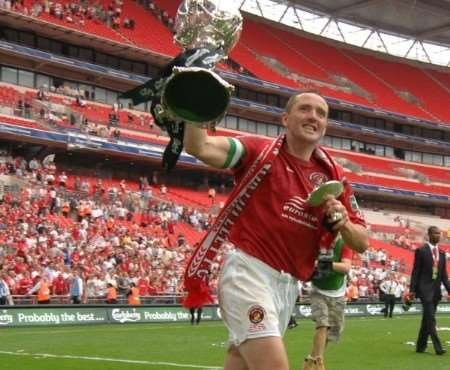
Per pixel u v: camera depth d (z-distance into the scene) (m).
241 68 49.78
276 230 3.90
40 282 21.34
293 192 3.94
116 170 40.28
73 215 29.66
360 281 34.09
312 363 8.38
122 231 29.44
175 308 24.25
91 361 11.52
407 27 65.31
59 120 36.09
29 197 28.89
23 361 11.42
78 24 40.25
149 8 48.12
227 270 3.92
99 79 40.59
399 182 54.62
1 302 20.39
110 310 22.44
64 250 24.61
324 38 61.50
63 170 37.69
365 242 3.99
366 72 60.91
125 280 24.31
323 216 3.94
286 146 4.06
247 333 3.75
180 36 3.46
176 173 42.88
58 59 37.91
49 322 20.77
